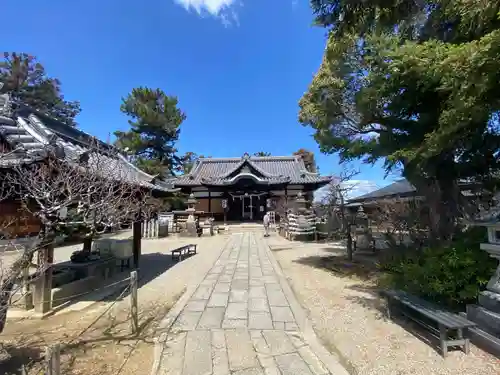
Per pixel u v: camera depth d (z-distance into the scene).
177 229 19.45
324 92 6.63
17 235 4.47
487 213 4.07
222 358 3.40
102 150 6.71
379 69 4.67
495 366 3.06
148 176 8.40
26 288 4.99
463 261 3.96
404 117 5.21
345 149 6.85
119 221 5.33
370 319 4.52
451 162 4.96
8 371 3.07
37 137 5.06
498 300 3.40
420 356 3.35
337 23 4.69
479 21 2.97
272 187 26.30
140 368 3.20
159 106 28.84
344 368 3.18
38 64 25.78
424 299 4.39
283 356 3.45
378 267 7.50
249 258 10.30
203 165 31.23
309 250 12.04
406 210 7.93
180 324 4.42
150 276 7.93
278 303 5.39
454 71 2.82
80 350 3.60
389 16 4.41
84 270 6.80
